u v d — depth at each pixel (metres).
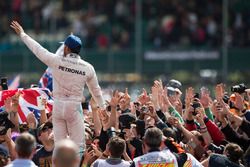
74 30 61.38
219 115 24.33
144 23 60.47
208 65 54.88
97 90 22.80
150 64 54.94
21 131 23.12
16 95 23.27
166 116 25.47
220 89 25.02
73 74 22.30
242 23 59.84
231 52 54.81
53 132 22.53
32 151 18.58
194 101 25.38
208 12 61.66
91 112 25.95
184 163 21.09
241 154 21.77
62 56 22.34
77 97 22.41
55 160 16.88
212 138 24.02
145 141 20.83
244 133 24.33
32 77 54.31
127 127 23.73
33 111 25.95
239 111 25.83
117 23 61.97
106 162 21.19
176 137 23.56
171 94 27.48
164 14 61.38
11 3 62.41
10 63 54.97
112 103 23.61
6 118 22.03
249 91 26.27
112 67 54.94
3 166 20.55
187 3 62.34
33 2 62.50
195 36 59.88
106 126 23.58
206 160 22.30
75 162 16.89
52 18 61.28
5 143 22.19
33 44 22.25
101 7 63.62
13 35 59.34
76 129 22.42
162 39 59.72
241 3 60.97
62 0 63.78
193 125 25.42
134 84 52.94
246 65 54.66
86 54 55.03
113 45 60.38
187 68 54.94
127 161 21.91
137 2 57.75
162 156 20.80
